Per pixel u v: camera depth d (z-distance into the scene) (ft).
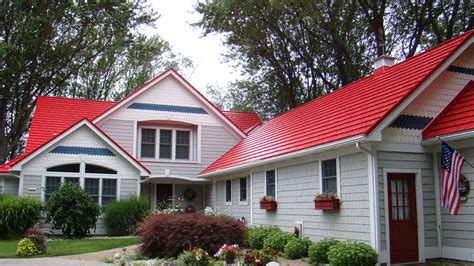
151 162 73.87
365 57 91.35
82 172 62.03
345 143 38.06
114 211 60.18
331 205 40.57
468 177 36.24
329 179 43.14
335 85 98.63
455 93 41.86
